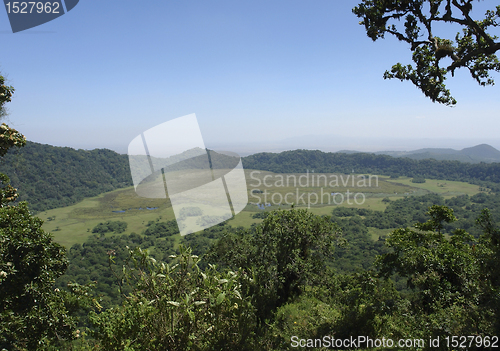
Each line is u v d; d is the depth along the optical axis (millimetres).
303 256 12281
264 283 8898
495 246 5734
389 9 5438
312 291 11156
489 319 4055
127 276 2459
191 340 2330
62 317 5441
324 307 6488
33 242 5875
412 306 6664
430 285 7074
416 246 8586
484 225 5996
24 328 5000
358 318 5473
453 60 5418
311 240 12180
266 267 10117
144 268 2480
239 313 2619
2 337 4676
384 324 5516
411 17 5406
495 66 5750
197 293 2438
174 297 2396
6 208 6668
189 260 2422
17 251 5578
